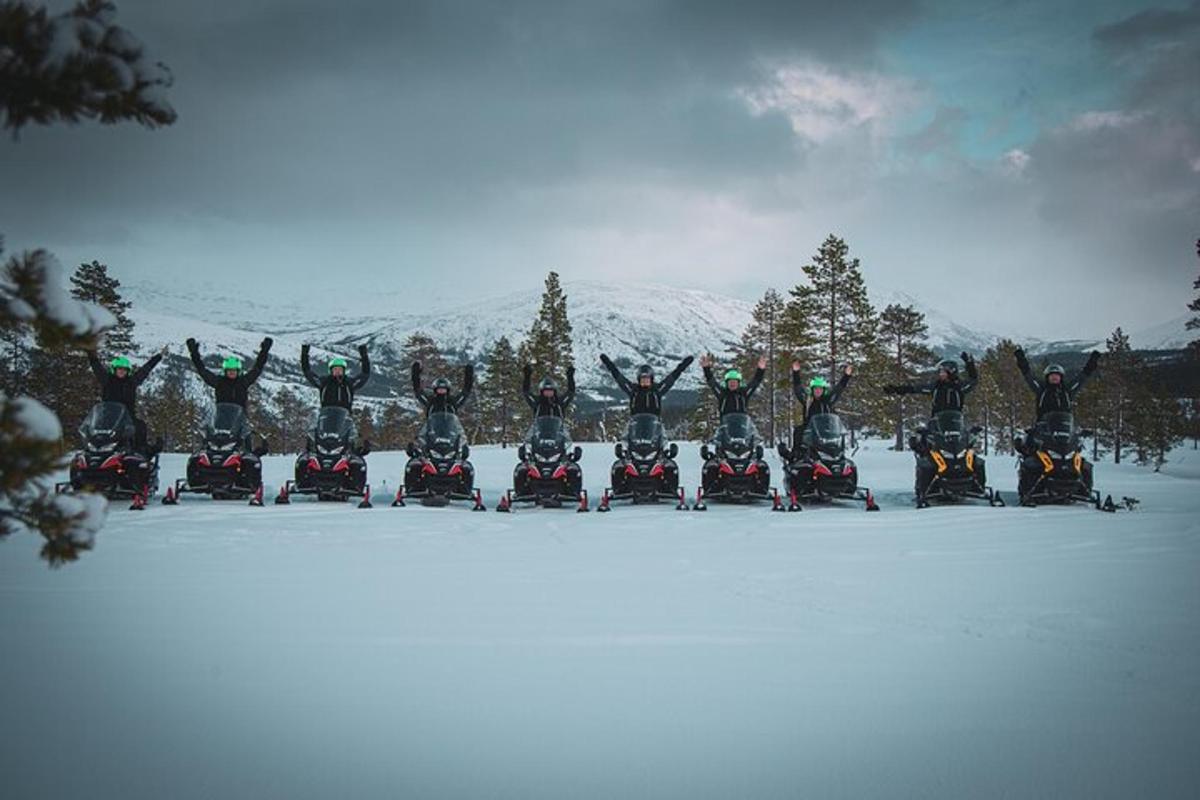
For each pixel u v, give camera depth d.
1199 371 70.38
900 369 60.09
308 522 14.04
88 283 40.75
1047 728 4.10
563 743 3.90
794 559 10.00
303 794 3.36
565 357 59.03
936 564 9.44
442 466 17.28
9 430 2.41
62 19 2.50
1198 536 11.45
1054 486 16.59
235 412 17.66
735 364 63.12
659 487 18.11
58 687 4.61
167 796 3.30
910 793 3.40
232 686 4.69
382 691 4.63
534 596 7.49
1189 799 3.33
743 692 4.64
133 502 15.85
